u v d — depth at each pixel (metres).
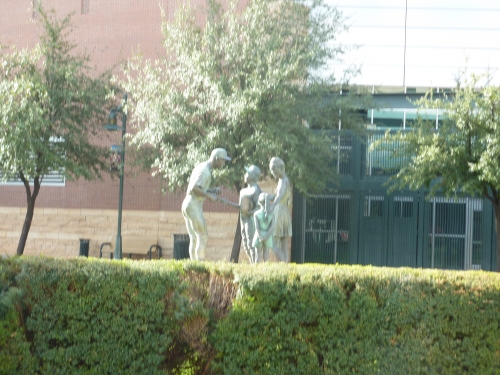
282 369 6.99
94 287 6.94
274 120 17.47
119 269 7.07
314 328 7.01
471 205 22.88
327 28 19.97
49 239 24.52
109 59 24.34
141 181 23.86
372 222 23.30
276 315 6.96
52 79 19.91
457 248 22.94
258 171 9.82
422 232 23.05
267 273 7.07
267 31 18.81
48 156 18.58
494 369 6.88
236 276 7.07
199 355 7.18
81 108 20.33
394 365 6.88
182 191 22.53
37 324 6.93
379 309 6.94
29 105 17.47
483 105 16.53
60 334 6.96
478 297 6.90
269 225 9.35
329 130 19.62
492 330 6.90
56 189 24.56
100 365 6.96
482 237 22.80
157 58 23.84
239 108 16.66
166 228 23.66
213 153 9.74
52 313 6.93
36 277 6.93
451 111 17.30
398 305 6.89
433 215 23.08
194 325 7.11
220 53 18.67
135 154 20.58
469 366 6.88
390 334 6.91
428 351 6.87
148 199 23.81
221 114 18.08
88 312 6.93
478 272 7.39
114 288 6.96
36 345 6.99
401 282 6.95
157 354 7.05
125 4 24.30
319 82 19.27
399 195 23.17
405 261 23.09
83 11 24.67
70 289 7.00
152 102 18.33
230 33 18.67
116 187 24.06
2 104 17.44
